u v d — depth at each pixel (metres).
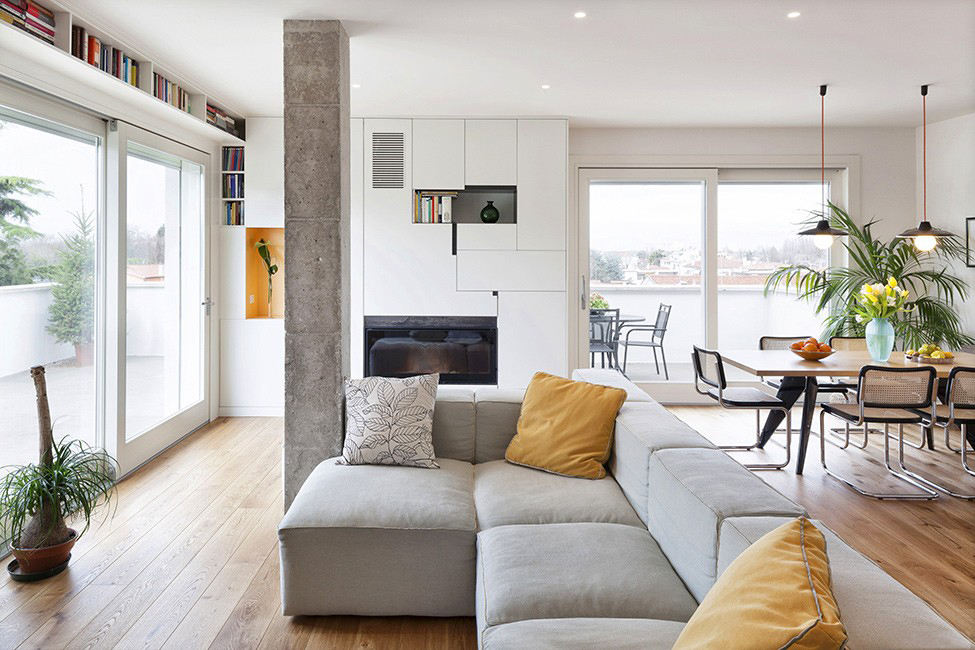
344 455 3.11
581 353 6.53
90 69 3.40
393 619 2.57
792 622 1.07
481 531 2.49
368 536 2.49
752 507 1.83
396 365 5.82
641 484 2.54
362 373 5.82
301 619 2.55
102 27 3.55
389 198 5.77
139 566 2.96
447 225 5.78
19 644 2.33
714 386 4.70
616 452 2.95
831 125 6.25
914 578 2.90
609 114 5.75
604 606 1.86
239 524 3.45
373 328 5.81
